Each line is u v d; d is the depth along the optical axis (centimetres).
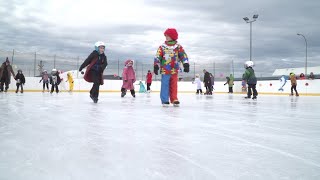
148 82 2527
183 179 154
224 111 571
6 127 327
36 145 232
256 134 296
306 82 2422
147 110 571
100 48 793
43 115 454
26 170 165
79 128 324
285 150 223
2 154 202
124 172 164
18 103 743
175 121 397
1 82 1953
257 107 702
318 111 587
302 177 158
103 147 228
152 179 153
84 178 152
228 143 248
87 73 794
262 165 181
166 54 691
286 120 420
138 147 230
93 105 701
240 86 3094
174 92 697
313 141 260
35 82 2597
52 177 153
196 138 271
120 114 484
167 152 214
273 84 2669
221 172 166
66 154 204
